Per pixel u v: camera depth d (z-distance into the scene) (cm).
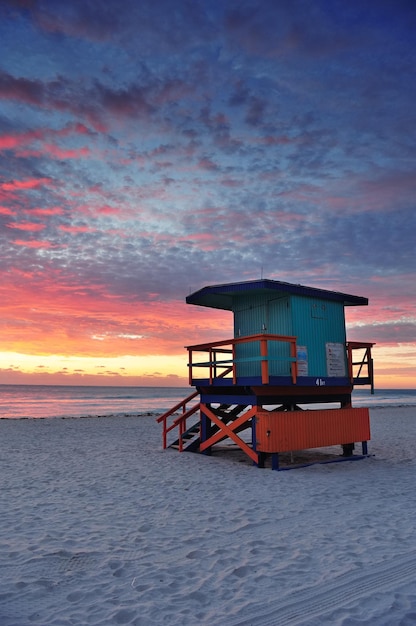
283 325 1175
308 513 733
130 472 1084
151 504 798
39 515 733
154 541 607
